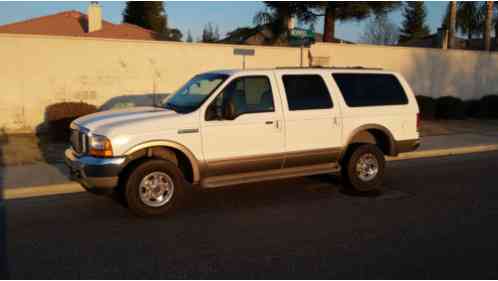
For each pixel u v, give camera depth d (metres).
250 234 5.58
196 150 6.40
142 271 4.52
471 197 7.33
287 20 20.47
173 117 6.29
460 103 18.42
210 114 6.50
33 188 7.41
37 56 13.06
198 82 7.25
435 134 14.40
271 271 4.50
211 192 7.56
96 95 13.88
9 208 6.67
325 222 6.04
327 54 16.95
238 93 6.72
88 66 13.66
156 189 6.25
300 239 5.40
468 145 12.27
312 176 8.77
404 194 7.52
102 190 6.08
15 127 13.11
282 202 7.00
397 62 18.62
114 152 5.94
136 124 6.09
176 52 14.67
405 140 8.06
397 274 4.42
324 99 7.36
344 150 7.52
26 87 13.08
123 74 14.10
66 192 7.59
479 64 20.83
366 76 7.86
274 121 6.87
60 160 9.67
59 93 13.45
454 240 5.36
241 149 6.70
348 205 6.86
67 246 5.18
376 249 5.07
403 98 8.09
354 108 7.57
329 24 20.30
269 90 6.95
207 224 5.95
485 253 4.96
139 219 6.15
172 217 6.24
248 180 6.83
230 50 15.40
